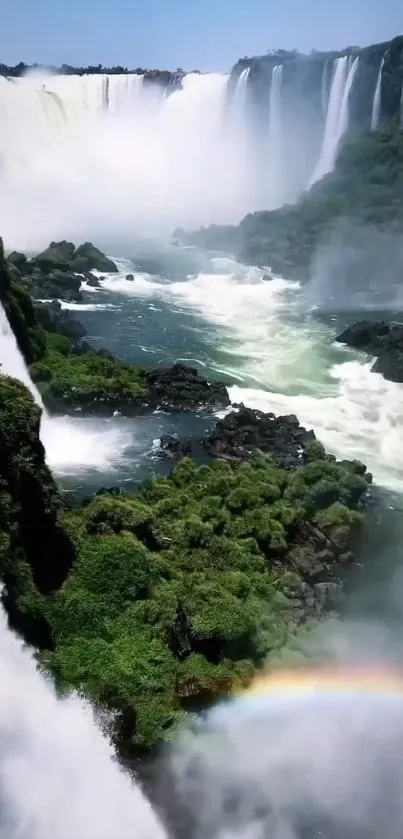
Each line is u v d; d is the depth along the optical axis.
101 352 46.78
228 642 23.53
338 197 81.88
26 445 22.94
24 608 20.70
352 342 52.22
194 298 64.25
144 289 66.19
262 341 53.50
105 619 23.36
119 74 116.38
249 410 39.78
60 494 27.50
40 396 38.44
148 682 21.84
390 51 85.12
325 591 27.97
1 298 39.47
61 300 60.25
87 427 38.31
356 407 42.62
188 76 106.81
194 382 42.62
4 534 20.88
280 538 29.66
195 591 25.16
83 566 24.58
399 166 82.69
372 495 33.81
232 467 34.19
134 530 27.61
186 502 30.34
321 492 31.55
